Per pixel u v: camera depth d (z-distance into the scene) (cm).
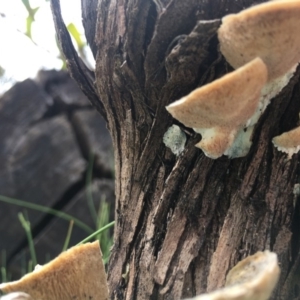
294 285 15
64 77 41
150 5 13
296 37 11
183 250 14
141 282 15
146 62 13
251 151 14
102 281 14
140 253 15
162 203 14
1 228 38
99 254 14
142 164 15
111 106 16
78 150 40
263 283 9
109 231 38
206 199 14
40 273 13
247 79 11
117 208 16
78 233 39
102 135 41
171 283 14
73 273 13
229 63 12
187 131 14
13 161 39
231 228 14
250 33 11
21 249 39
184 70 13
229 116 12
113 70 15
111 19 14
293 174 14
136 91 14
